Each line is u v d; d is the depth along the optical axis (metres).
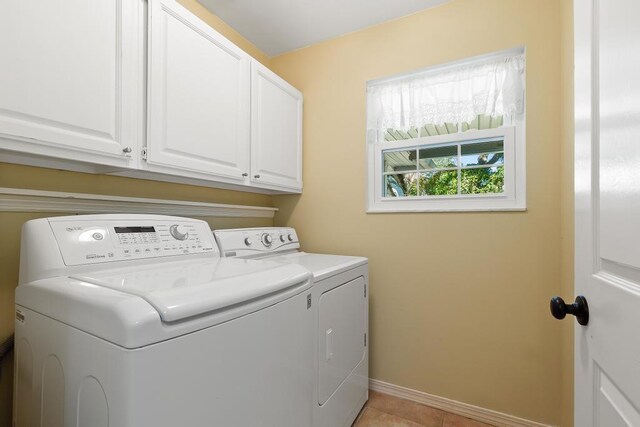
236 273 0.90
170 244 1.20
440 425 1.63
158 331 0.59
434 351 1.79
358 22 1.98
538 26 1.56
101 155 1.05
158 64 1.22
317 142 2.20
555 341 1.50
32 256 0.87
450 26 1.77
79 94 0.98
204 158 1.43
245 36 2.12
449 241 1.77
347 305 1.56
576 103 0.73
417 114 1.92
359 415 1.71
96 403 0.60
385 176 2.06
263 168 1.82
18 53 0.85
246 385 0.77
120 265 1.00
